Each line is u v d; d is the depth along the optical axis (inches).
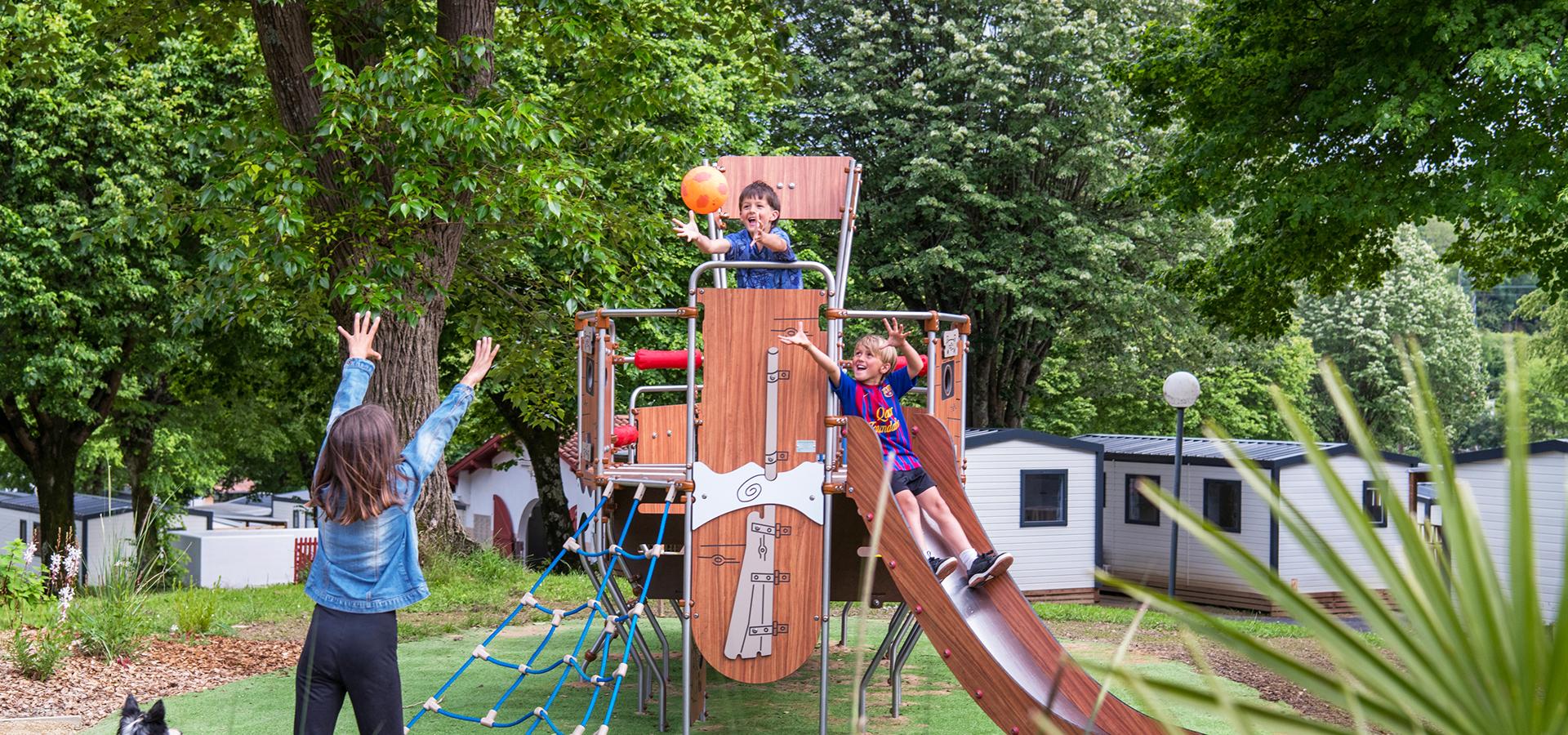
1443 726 40.3
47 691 271.4
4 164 666.2
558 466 880.3
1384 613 41.8
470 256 546.9
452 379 766.5
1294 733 42.6
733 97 765.3
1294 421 44.6
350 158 444.8
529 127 410.3
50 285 679.7
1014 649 193.0
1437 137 513.7
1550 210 489.1
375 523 144.6
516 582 518.3
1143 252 1029.2
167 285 706.2
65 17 627.2
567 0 445.1
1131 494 857.5
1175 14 978.7
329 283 431.2
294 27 438.3
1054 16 927.0
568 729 253.0
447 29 462.3
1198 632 45.6
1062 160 956.6
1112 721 173.2
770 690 303.6
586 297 509.4
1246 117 589.6
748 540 225.0
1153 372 1209.4
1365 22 544.4
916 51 1003.9
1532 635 39.0
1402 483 767.7
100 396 797.2
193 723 248.1
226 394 898.1
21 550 360.8
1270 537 759.1
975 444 794.8
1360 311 1700.3
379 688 145.5
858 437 205.9
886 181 968.9
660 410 291.4
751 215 234.5
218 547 1009.5
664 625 402.0
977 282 981.2
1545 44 459.2
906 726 257.1
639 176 583.5
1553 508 569.6
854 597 267.3
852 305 1019.3
